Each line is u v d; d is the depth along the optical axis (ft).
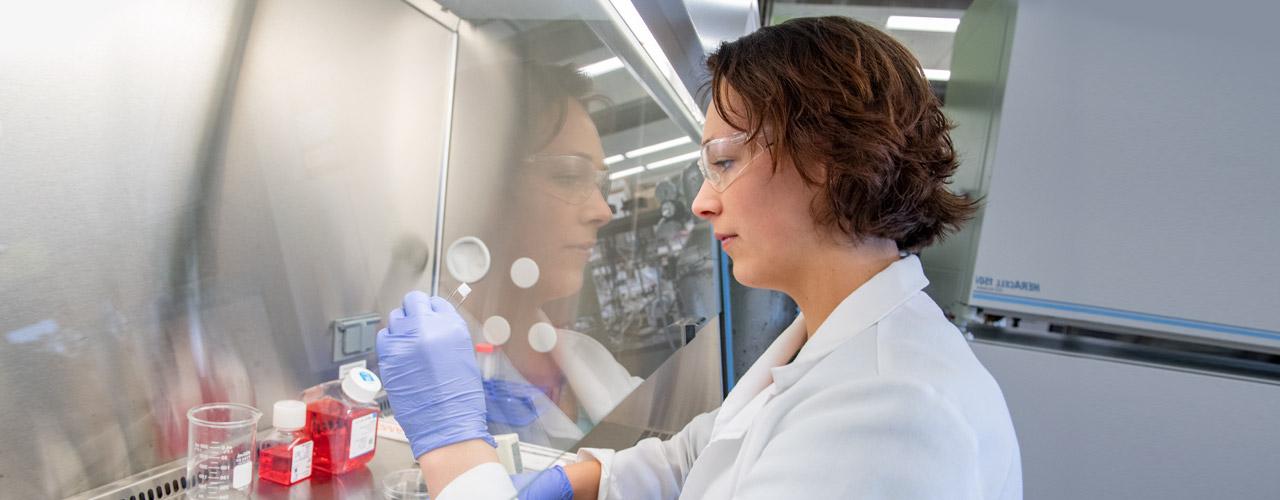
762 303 10.18
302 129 4.10
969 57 8.48
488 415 4.16
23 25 2.73
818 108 2.65
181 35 3.32
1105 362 6.67
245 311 3.86
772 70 2.78
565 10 4.30
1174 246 6.54
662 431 6.91
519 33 5.01
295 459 3.48
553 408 4.73
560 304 5.58
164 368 3.44
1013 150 6.98
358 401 3.76
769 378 3.59
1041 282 7.02
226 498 3.29
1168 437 6.52
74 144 2.96
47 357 2.95
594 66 5.18
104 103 3.04
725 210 3.07
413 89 4.97
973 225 7.53
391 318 3.68
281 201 4.02
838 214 2.79
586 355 5.63
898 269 3.02
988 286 7.24
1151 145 6.52
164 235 3.37
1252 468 6.29
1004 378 7.00
